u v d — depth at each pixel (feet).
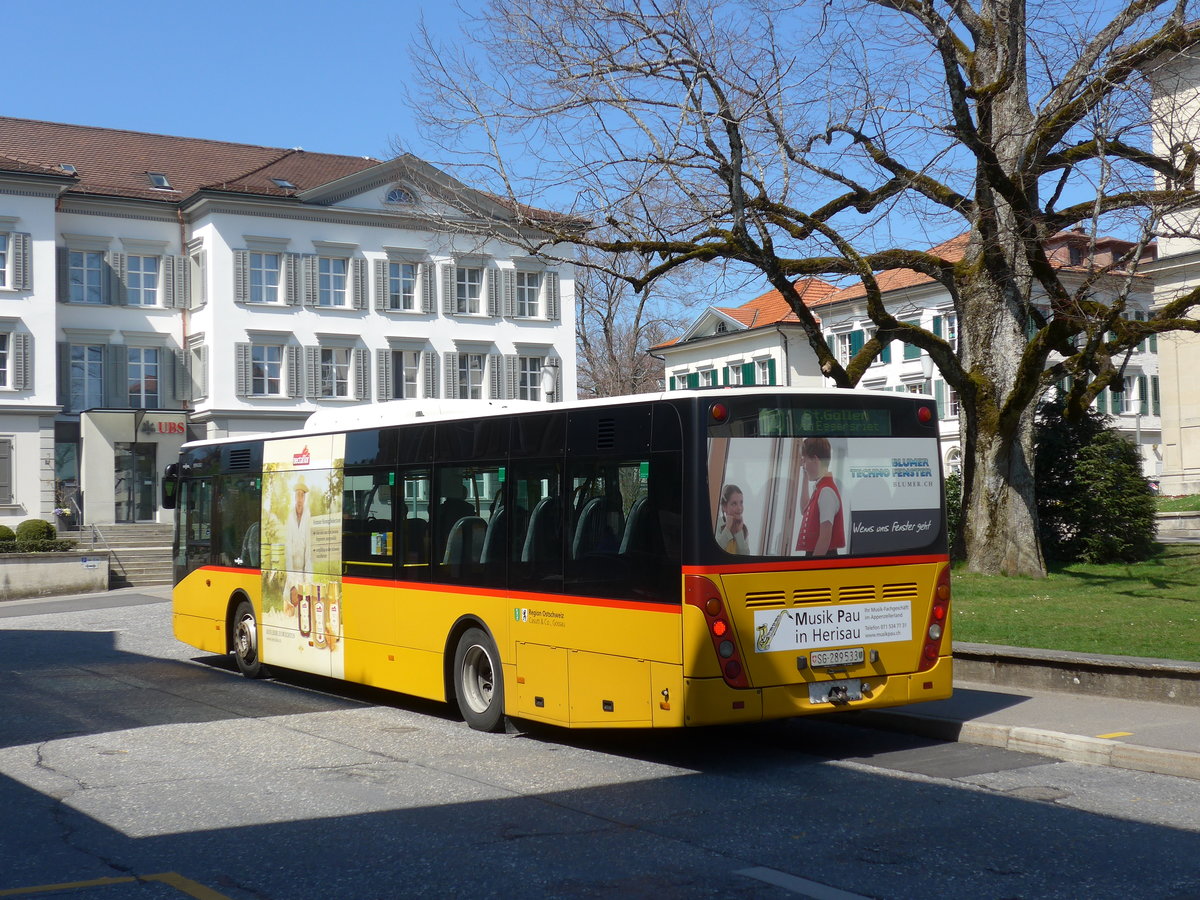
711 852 23.53
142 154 178.70
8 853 24.47
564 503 34.73
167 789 30.37
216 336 163.53
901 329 63.72
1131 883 21.02
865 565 32.83
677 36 56.95
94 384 163.12
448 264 178.60
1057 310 59.06
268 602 50.93
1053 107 56.18
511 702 36.55
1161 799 27.32
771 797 28.48
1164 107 56.49
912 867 22.24
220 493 55.57
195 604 57.36
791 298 60.29
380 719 41.55
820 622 32.07
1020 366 63.57
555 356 185.68
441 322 177.99
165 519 160.66
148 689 50.14
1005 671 40.73
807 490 32.22
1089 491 76.74
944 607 34.14
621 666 32.40
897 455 33.81
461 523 39.01
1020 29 55.42
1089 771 30.50
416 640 40.96
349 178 169.58
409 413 44.37
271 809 27.94
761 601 31.22
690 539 30.71
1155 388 195.11
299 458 48.96
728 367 234.58
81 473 156.76
